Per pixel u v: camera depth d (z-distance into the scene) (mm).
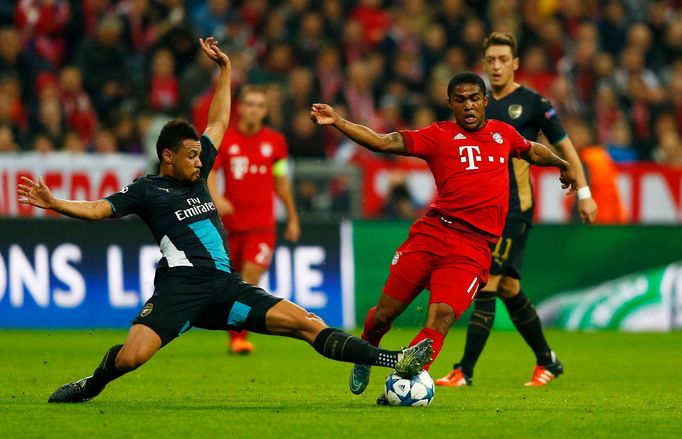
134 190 26188
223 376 35031
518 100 34031
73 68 63719
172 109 61750
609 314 55156
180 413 25562
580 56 74312
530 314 34000
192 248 26312
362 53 71625
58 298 51219
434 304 27203
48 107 60375
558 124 34031
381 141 27375
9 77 62344
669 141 70875
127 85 65000
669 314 55469
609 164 60438
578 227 55219
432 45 72688
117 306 51562
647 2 82562
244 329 26453
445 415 25406
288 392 30672
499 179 27984
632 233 55469
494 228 27891
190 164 26453
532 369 38438
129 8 67625
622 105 74062
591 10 79812
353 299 53438
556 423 24359
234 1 73500
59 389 27234
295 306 26266
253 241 43656
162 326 25656
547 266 55031
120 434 22453
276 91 63531
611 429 23594
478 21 73938
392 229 54000
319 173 57594
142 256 51906
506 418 25047
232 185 43281
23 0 66188
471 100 27859
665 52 78562
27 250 51125
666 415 25906
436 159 28031
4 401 27750
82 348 43656
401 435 22484
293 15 72000
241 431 22875
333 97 67500
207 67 61656
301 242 53031
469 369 33406
